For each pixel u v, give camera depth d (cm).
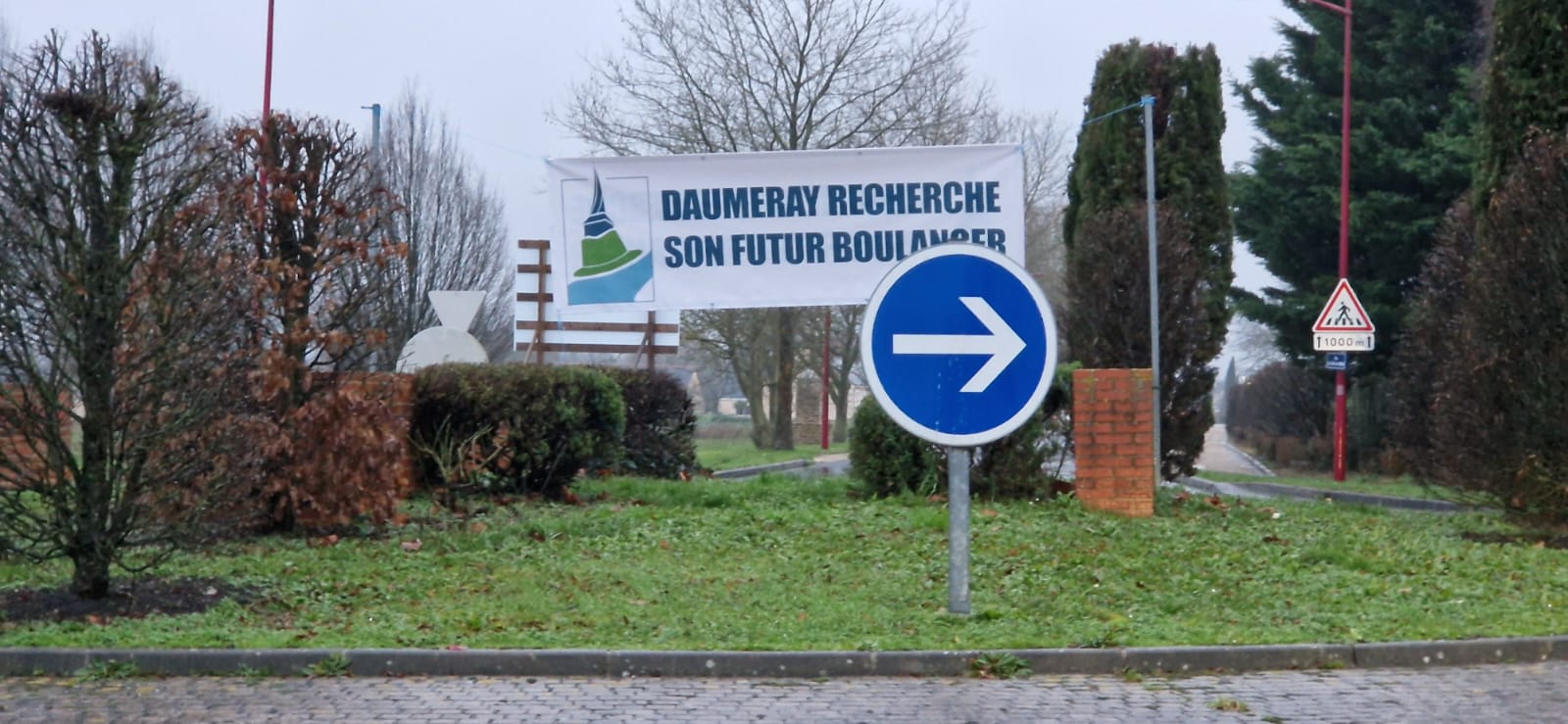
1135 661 799
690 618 890
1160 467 1912
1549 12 1280
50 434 866
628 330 2045
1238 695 746
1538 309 1205
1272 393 3875
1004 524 1207
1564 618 879
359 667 784
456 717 696
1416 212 2995
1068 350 2028
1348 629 852
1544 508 1217
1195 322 1916
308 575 1007
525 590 970
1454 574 1028
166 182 884
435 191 2911
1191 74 2109
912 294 817
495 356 3103
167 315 875
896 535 1165
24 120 846
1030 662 795
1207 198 2114
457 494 1392
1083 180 2144
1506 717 699
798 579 1012
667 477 1814
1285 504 1448
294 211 1159
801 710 712
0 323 845
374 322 1449
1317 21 3231
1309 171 3081
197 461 898
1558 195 1192
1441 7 3070
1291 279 3272
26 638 809
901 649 803
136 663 781
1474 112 2873
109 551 888
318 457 1168
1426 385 1878
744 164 1530
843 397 4525
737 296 1536
